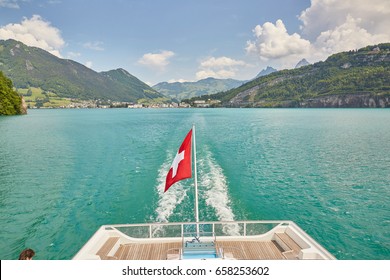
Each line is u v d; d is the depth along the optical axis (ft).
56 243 53.93
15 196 81.20
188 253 33.35
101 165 120.57
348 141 194.59
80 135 233.76
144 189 82.48
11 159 135.13
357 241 56.59
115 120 437.17
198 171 102.73
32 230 59.36
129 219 62.08
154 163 121.08
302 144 181.47
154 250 38.40
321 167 118.52
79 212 68.39
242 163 123.65
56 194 82.58
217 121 398.83
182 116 550.36
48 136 225.76
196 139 197.98
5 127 296.92
